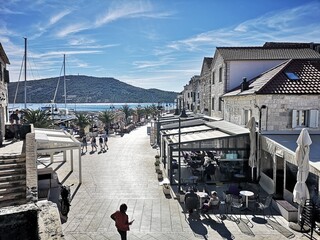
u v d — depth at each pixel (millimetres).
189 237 12133
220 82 29109
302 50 30031
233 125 23812
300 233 12461
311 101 18672
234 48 30047
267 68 27344
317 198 13805
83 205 15805
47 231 5020
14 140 21219
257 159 19281
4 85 25172
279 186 17359
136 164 26469
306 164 12805
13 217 5422
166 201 16453
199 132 23406
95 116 79375
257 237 12109
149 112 88312
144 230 12781
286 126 18875
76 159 28828
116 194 17719
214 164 21312
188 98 55812
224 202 16250
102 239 11930
